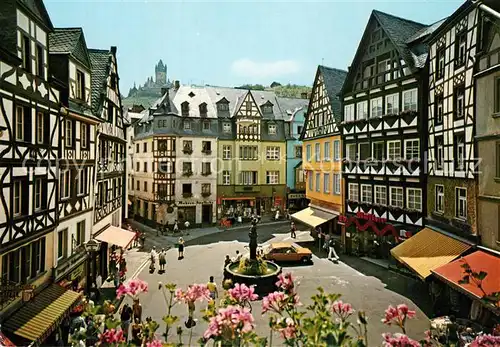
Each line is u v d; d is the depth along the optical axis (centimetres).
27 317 1082
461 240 1562
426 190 1973
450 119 1700
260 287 1770
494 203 1366
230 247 2900
